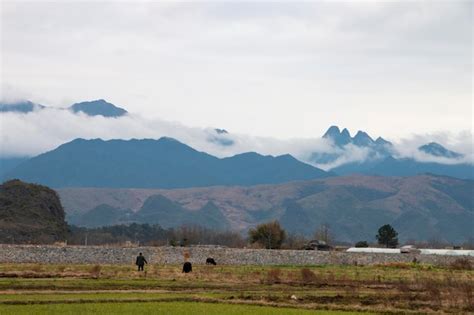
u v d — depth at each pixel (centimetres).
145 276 12412
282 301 9019
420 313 8238
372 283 12375
